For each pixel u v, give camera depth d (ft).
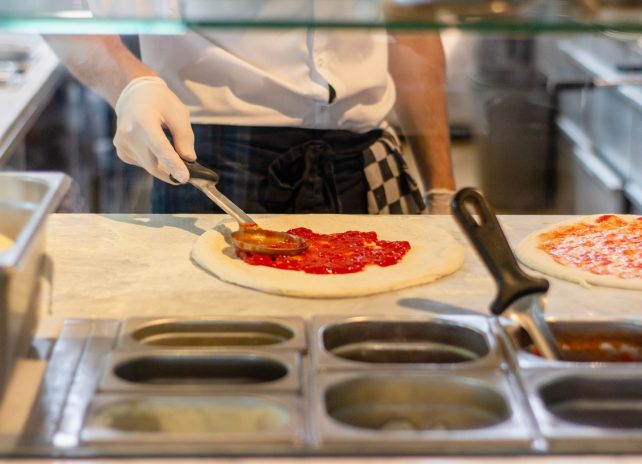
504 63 6.15
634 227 4.74
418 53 5.74
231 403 2.83
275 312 3.72
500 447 2.63
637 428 2.99
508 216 4.95
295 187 5.39
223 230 4.66
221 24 3.03
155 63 5.32
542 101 6.28
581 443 2.66
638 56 6.36
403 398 3.00
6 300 2.78
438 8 3.07
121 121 4.72
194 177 4.51
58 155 7.89
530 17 3.13
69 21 3.00
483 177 6.40
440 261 4.21
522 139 6.38
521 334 3.43
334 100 5.24
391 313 3.70
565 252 4.39
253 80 5.26
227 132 5.37
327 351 3.19
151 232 4.64
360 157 5.45
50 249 4.35
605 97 6.35
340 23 3.06
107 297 3.82
